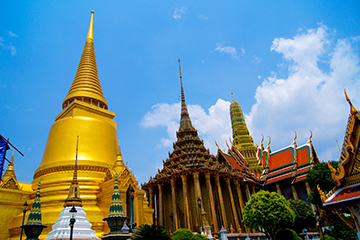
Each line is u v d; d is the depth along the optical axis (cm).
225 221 4469
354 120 1418
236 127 8081
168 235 1609
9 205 2875
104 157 3656
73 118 3775
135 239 1559
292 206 4172
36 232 1720
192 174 4834
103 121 3975
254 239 3628
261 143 7400
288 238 3158
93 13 5566
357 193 1308
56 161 3431
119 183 2908
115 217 1614
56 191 3009
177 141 5781
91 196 3025
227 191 5106
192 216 4641
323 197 1512
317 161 6144
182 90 6831
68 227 2067
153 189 5309
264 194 3312
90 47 4997
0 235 2706
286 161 6444
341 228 2980
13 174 3219
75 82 4434
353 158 1410
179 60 7250
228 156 6469
